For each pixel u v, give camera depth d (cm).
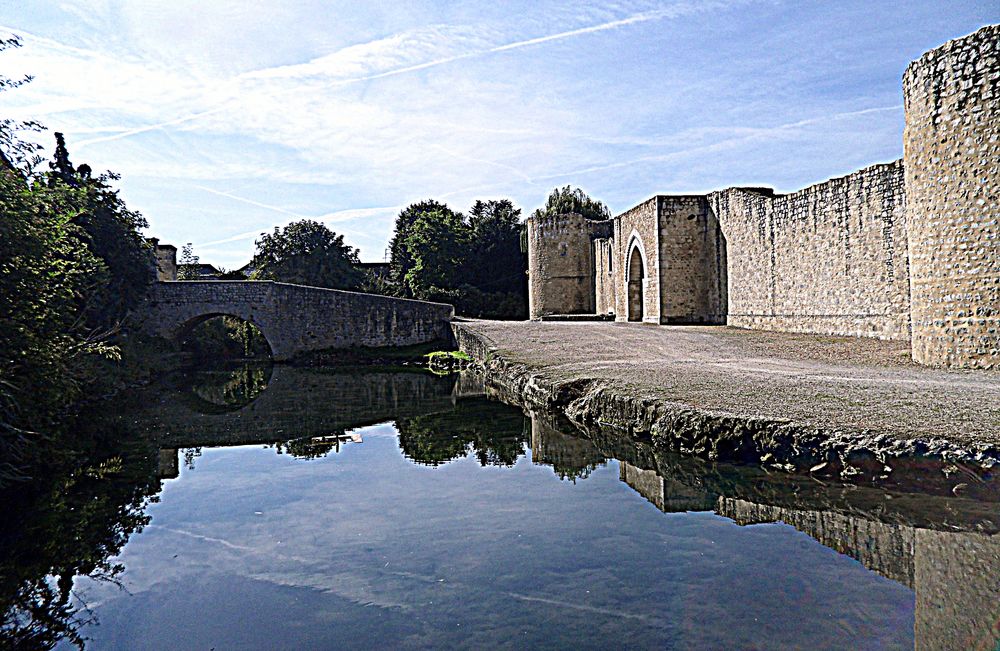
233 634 435
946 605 433
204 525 653
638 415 898
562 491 723
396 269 5241
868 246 1767
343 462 914
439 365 2516
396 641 416
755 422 743
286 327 3047
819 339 1822
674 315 2638
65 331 1256
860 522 588
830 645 391
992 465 588
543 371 1318
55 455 977
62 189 2289
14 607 489
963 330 1146
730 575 490
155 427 1248
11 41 916
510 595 471
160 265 3509
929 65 1194
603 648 396
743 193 2347
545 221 3669
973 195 1116
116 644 431
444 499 712
